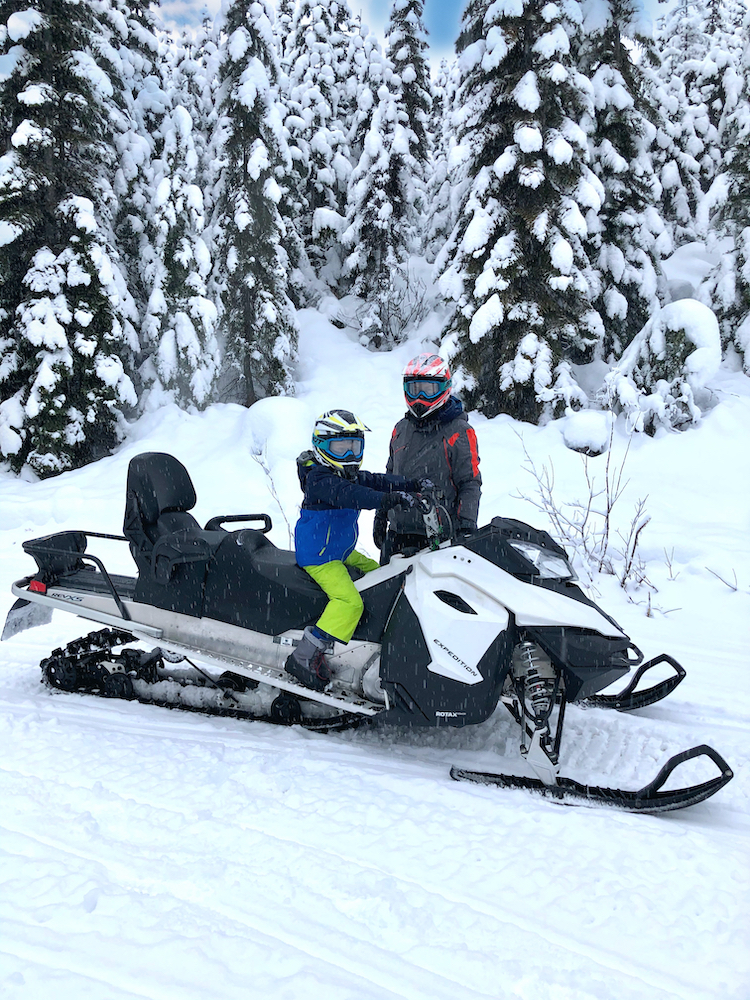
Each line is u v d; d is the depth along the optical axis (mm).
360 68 22234
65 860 2426
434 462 3752
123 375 11695
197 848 2510
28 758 3133
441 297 12211
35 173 11125
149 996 1877
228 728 3572
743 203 12266
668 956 2047
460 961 2018
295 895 2273
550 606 3115
